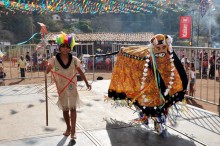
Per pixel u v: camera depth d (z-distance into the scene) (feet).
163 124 15.35
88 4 59.57
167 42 14.42
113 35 108.37
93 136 14.25
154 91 14.35
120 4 62.08
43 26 21.54
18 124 16.06
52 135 14.33
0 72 45.39
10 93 24.16
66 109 13.93
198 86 40.78
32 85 28.12
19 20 153.17
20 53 54.90
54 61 13.91
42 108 19.35
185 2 130.52
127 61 15.96
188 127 15.49
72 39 13.67
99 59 81.87
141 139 13.92
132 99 15.43
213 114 17.87
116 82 16.92
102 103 20.65
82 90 25.25
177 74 14.64
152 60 14.38
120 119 17.04
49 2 55.52
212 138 13.91
